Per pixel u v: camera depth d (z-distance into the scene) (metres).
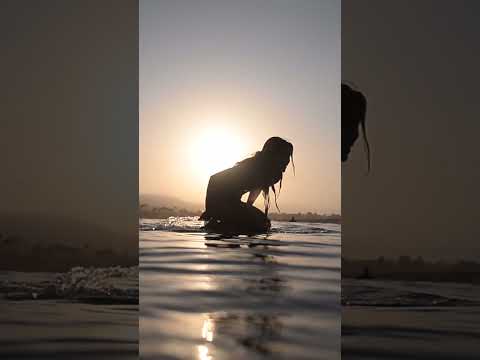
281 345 3.34
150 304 3.56
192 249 3.72
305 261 3.68
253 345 3.31
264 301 3.57
